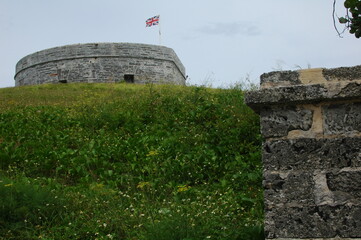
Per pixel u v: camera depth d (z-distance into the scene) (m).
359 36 4.75
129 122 12.85
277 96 3.87
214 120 12.09
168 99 14.28
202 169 9.01
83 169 9.34
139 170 9.36
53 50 30.98
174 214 6.26
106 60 30.36
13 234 6.18
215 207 6.94
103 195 7.64
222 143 10.20
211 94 14.99
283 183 3.82
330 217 3.70
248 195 7.44
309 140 3.83
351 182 3.70
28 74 32.50
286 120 3.91
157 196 7.98
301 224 3.74
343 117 3.79
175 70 33.22
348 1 4.68
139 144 10.86
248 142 10.37
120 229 6.40
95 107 15.16
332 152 3.77
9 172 9.33
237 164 9.16
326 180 3.75
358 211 3.65
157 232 5.69
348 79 3.81
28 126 12.90
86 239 6.22
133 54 30.69
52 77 30.89
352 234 3.64
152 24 33.31
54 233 6.25
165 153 9.95
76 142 11.48
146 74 30.84
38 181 8.51
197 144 10.40
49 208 6.80
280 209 3.80
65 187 8.35
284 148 3.87
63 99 18.97
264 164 3.90
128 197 7.58
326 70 3.89
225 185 8.12
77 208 7.05
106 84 25.25
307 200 3.76
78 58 30.41
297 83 3.93
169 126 12.25
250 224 5.94
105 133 12.34
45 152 10.12
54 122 13.61
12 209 6.48
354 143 3.74
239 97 13.88
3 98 19.64
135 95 16.97
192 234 5.62
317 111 3.85
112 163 9.85
